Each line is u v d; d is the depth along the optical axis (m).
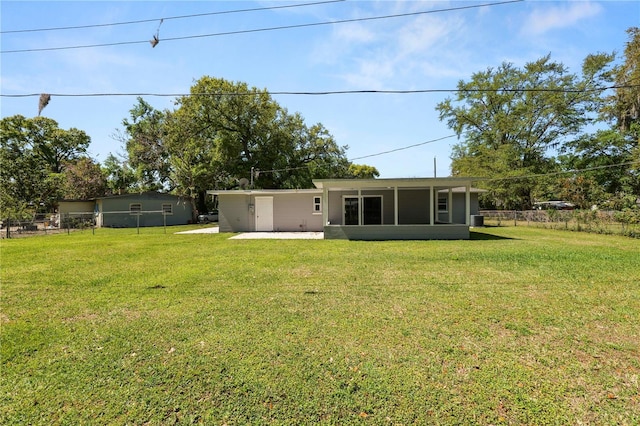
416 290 5.13
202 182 24.41
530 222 20.30
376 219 16.25
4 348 3.17
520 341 3.28
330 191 16.53
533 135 25.23
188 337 3.41
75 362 2.90
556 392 2.41
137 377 2.65
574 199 20.92
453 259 7.79
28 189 22.94
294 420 2.13
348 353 3.03
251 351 3.08
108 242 12.20
